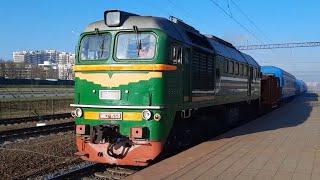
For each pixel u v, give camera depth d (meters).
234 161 10.37
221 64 17.09
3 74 77.88
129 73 11.45
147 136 11.24
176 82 12.23
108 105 11.52
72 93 50.44
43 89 54.34
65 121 25.70
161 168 9.58
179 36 12.59
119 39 11.75
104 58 11.75
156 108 11.21
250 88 23.34
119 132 11.46
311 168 9.50
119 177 10.85
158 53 11.38
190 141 14.38
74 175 10.86
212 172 9.12
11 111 33.16
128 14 12.12
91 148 11.60
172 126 12.05
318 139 14.51
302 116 25.53
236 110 20.91
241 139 14.53
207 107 15.84
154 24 11.67
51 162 12.59
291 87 54.19
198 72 14.20
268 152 11.71
